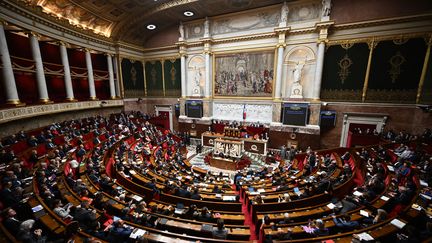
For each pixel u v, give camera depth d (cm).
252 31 1794
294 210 638
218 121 2020
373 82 1449
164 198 740
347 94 1534
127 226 499
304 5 1574
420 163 895
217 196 766
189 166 1281
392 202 626
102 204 620
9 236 394
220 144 1734
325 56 1565
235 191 920
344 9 1455
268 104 1820
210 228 522
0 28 1073
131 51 2191
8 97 1134
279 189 839
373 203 626
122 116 1986
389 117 1434
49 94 1684
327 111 1588
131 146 1359
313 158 1206
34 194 591
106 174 873
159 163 1134
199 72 2072
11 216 466
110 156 1171
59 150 999
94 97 1861
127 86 2192
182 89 2130
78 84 1938
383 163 962
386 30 1367
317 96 1584
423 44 1288
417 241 429
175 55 2175
